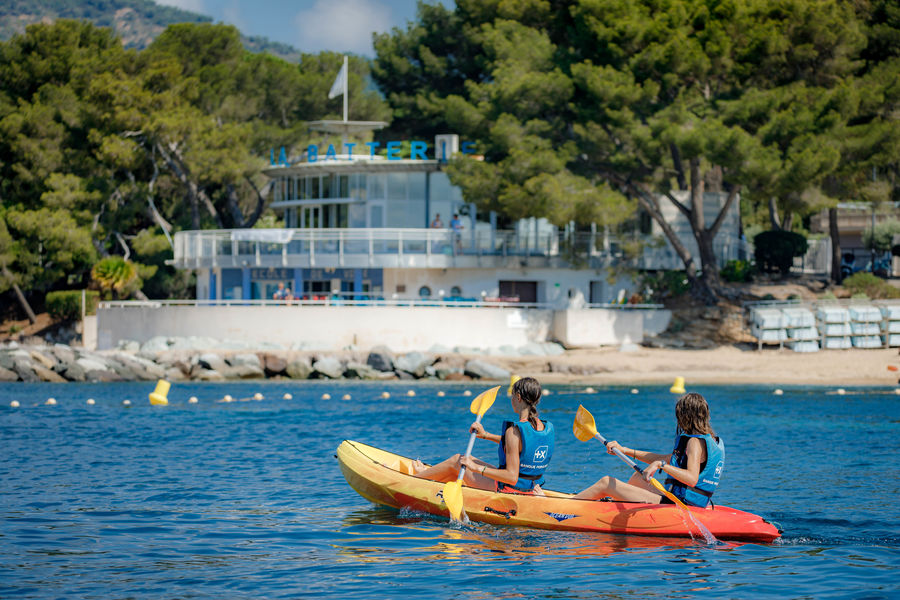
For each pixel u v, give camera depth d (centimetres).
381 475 1487
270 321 4694
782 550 1263
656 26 4562
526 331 4819
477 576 1137
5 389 3869
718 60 4522
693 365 4394
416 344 4691
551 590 1080
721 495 1631
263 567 1178
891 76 4709
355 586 1096
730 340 4838
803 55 4634
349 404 3325
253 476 1825
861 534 1351
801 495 1630
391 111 7350
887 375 4234
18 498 1595
